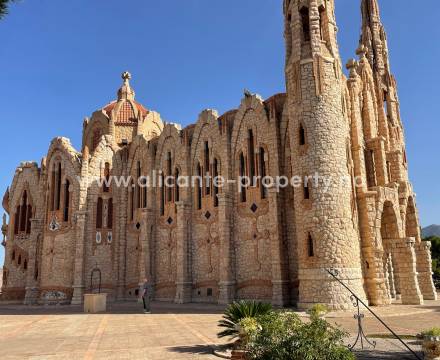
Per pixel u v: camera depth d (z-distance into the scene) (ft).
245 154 129.90
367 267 109.81
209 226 137.18
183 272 136.87
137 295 155.63
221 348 50.47
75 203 160.56
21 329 75.82
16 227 184.24
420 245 137.18
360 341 55.47
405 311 93.20
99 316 96.73
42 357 47.91
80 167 163.02
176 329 70.49
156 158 160.15
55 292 155.74
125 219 165.58
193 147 146.92
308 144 105.19
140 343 56.44
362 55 148.97
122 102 200.13
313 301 97.14
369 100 139.95
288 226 115.14
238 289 124.36
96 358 46.57
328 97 107.24
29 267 163.43
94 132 197.88
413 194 141.59
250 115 130.52
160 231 153.48
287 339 33.32
